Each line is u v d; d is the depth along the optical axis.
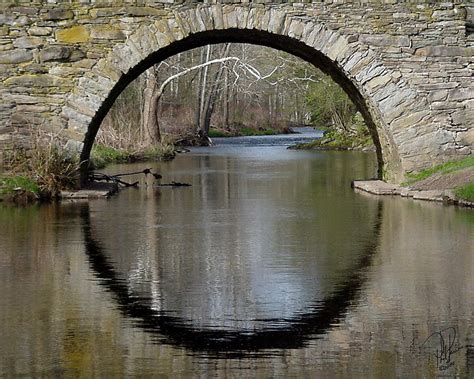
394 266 11.62
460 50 18.77
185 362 7.94
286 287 10.57
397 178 19.91
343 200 18.70
